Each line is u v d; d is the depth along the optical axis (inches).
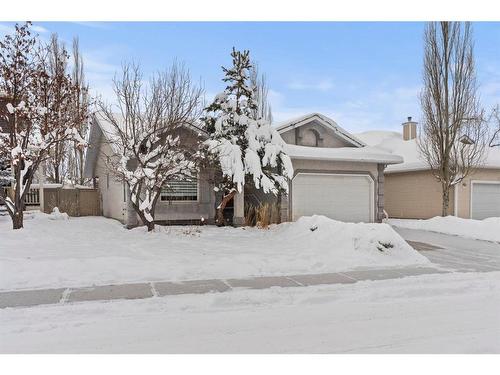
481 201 703.1
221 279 258.5
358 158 570.9
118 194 573.9
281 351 147.7
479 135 655.8
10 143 424.2
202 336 160.1
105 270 263.1
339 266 304.7
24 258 284.5
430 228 590.6
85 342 152.8
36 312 185.9
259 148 501.7
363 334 164.6
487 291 237.9
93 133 626.5
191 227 509.0
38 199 741.3
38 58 441.1
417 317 186.7
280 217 536.1
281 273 279.6
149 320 177.5
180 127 471.8
